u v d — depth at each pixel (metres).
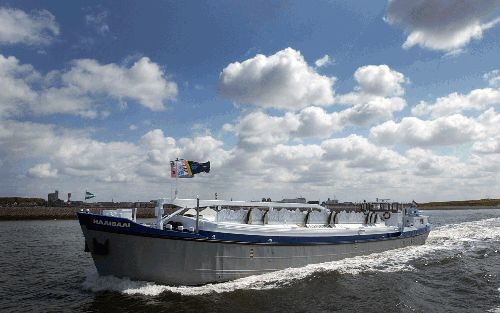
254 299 22.98
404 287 26.72
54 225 87.19
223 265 25.28
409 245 43.00
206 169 27.80
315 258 30.67
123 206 125.12
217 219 27.64
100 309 21.14
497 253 41.88
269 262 27.41
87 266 34.84
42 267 34.38
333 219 35.59
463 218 111.25
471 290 26.55
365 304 22.92
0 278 29.86
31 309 21.92
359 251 35.00
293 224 32.56
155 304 21.64
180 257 23.92
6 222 97.75
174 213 26.56
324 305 22.55
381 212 44.34
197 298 22.72
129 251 23.41
